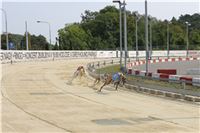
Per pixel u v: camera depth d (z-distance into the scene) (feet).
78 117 50.78
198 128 43.70
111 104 63.05
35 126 44.52
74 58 266.77
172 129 43.11
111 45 397.19
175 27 411.54
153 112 55.06
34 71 139.33
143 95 75.56
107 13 420.36
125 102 65.62
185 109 58.03
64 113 53.93
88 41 387.55
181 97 70.23
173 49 356.79
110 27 409.49
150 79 85.46
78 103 63.98
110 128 43.52
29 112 54.49
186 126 44.91
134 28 391.86
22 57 205.36
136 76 89.61
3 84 94.32
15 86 90.12
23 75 121.80
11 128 43.29
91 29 418.10
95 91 81.87
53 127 43.98
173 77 74.64
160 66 176.65
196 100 66.74
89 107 59.67
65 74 127.03
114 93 78.74
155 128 43.60
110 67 167.84
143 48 356.18
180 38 398.01
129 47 365.81
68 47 367.45
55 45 362.53
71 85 93.86
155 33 395.55
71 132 41.32
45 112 54.65
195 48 359.05
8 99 68.03
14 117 50.39
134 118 50.14
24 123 46.32
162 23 410.31
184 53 307.99
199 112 55.31
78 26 400.88
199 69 140.97
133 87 85.25
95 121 47.98
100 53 290.76
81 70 112.27
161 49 351.46
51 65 179.93
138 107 59.88
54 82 100.73
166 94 74.08
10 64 179.22
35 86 90.58
